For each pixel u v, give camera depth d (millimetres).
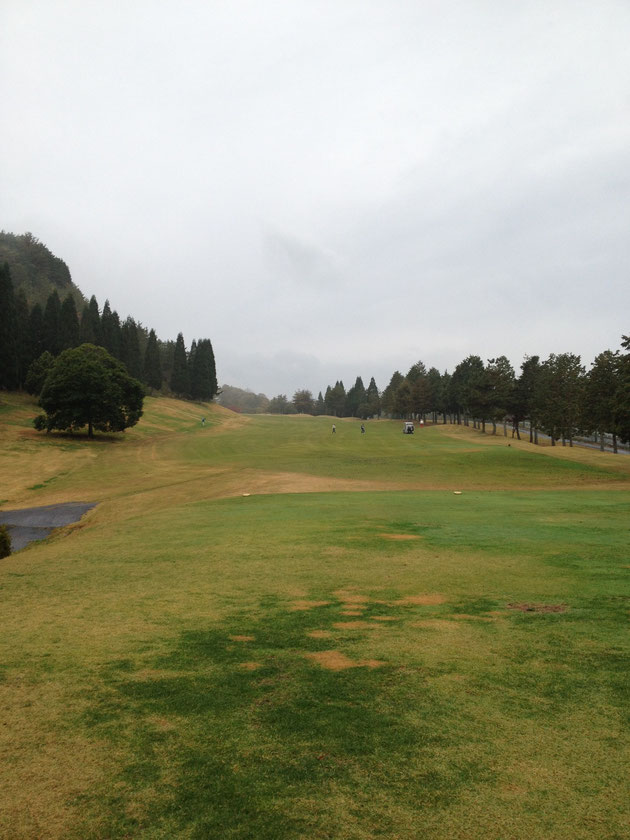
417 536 11469
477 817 2672
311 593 7191
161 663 4789
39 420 55000
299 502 18891
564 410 59969
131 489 27953
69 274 158625
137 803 2824
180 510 17734
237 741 3428
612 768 3096
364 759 3205
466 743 3375
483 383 74375
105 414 56156
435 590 7238
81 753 3316
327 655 4930
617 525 12914
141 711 3863
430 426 97250
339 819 2668
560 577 7844
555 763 3148
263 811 2738
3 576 8680
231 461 40188
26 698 4113
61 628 5879
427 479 30203
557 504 17719
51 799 2875
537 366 74625
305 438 64875
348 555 9609
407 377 124062
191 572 8578
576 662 4672
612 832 2555
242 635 5535
